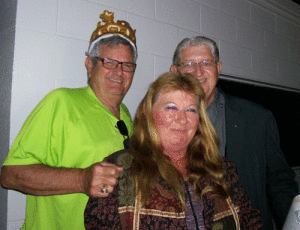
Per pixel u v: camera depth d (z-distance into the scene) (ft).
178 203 2.33
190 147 2.80
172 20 5.60
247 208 2.70
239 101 4.33
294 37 9.16
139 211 2.22
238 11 7.16
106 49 3.32
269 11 8.16
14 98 3.55
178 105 2.39
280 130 8.40
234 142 3.96
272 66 8.18
